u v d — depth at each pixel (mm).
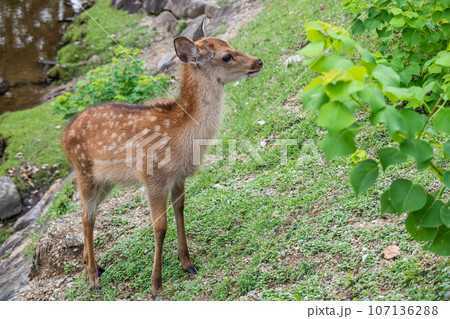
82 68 14023
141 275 5379
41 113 11867
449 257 3936
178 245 5199
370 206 4891
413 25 4930
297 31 9023
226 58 5020
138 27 14727
